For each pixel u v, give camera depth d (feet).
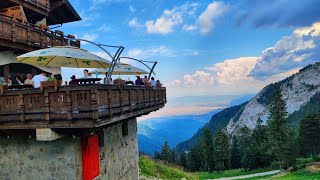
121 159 64.13
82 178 45.52
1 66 64.03
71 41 77.87
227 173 338.54
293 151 298.15
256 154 343.26
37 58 49.88
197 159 415.85
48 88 39.63
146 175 112.57
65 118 38.99
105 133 55.72
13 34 58.80
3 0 66.08
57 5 82.99
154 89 66.90
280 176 221.25
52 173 46.34
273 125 301.63
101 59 47.67
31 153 47.65
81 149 45.70
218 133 376.48
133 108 51.96
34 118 40.88
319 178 174.70
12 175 48.85
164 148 427.33
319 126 330.75
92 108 37.50
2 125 43.14
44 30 70.18
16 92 41.70
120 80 46.16
